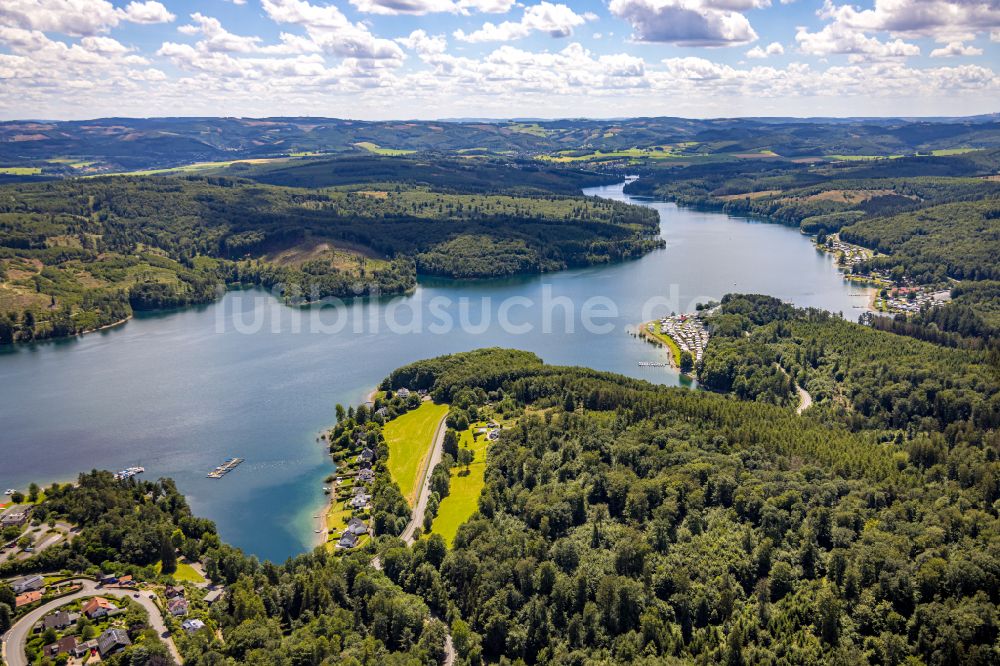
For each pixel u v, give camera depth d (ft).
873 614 577.02
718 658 575.38
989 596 563.07
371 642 601.62
